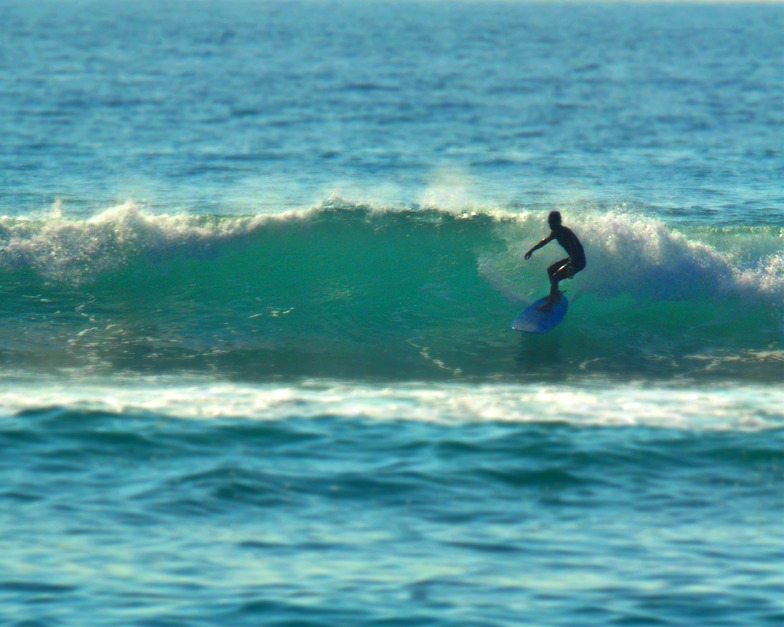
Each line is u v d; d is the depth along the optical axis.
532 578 27.31
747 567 28.12
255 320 60.44
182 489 33.31
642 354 56.09
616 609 25.50
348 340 58.03
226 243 66.19
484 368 53.12
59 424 39.09
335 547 29.23
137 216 66.81
